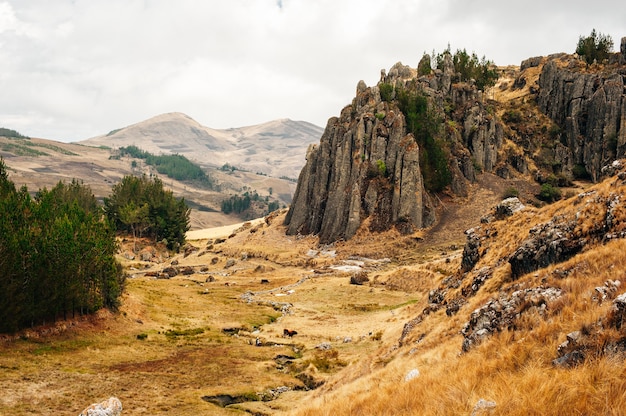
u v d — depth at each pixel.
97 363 48.66
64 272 59.12
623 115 151.12
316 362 51.97
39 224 62.78
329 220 151.25
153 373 46.84
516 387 13.63
